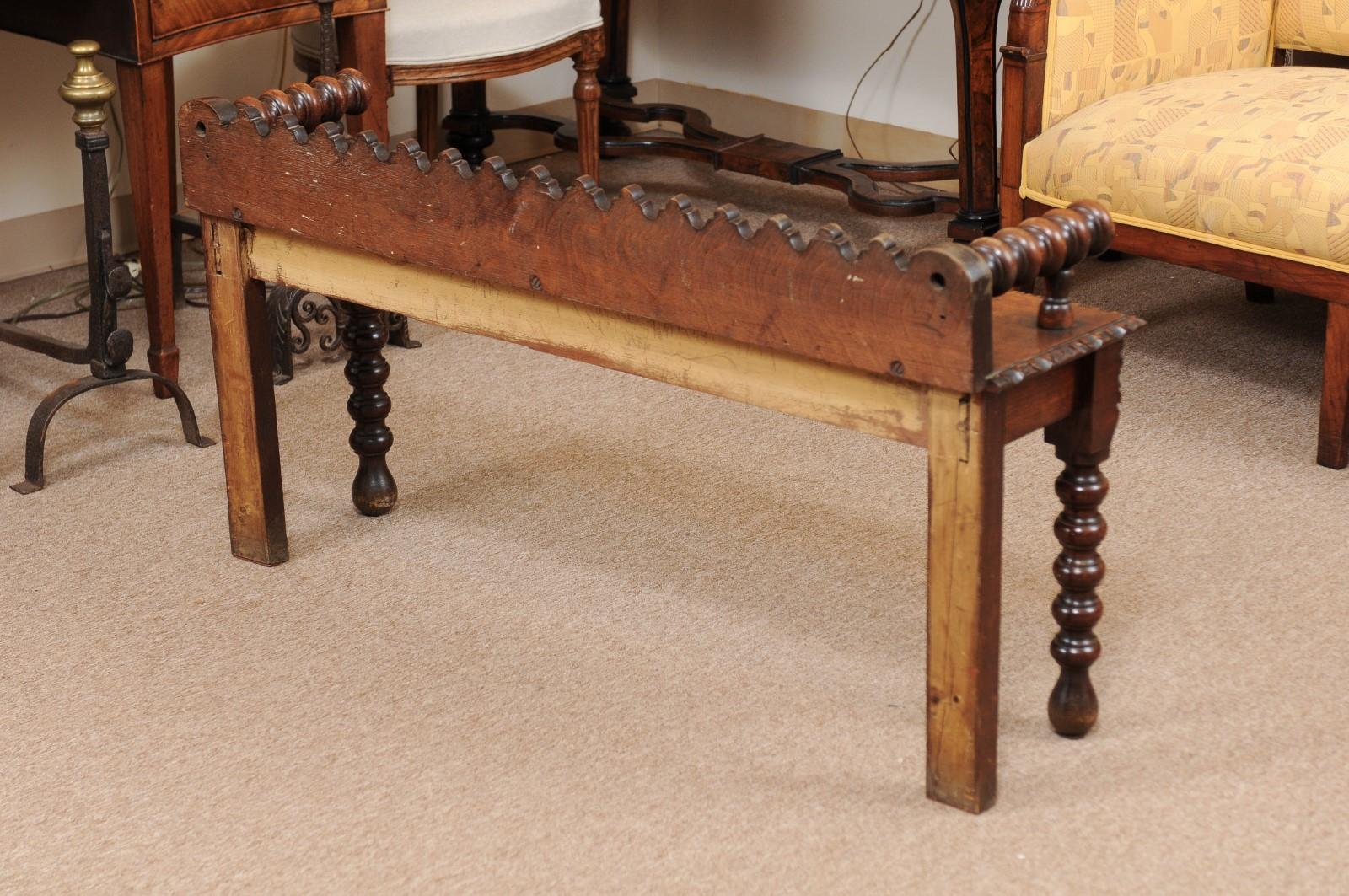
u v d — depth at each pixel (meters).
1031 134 2.84
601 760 1.82
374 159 1.85
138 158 2.72
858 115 4.54
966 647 1.64
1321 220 2.43
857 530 2.36
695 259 1.63
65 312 3.37
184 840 1.70
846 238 1.53
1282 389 2.84
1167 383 2.87
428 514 2.42
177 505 2.48
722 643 2.07
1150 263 3.50
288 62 3.96
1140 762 1.80
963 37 3.38
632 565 2.27
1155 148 2.64
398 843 1.69
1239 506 2.41
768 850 1.66
